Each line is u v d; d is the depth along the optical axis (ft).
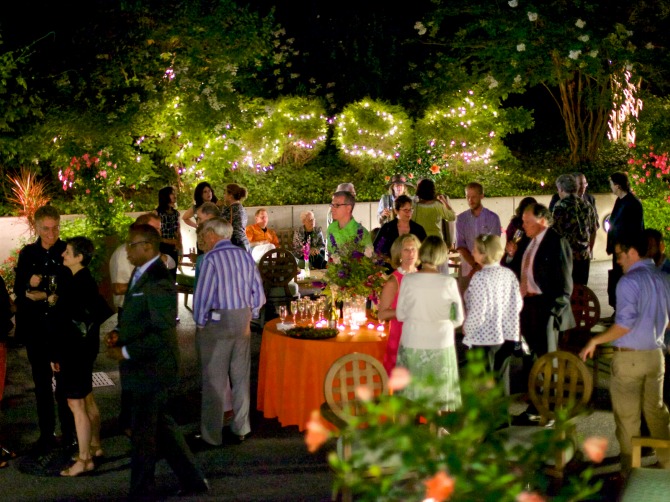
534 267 22.27
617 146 61.00
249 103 47.83
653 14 53.98
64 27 42.24
